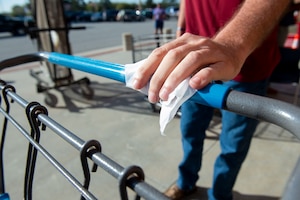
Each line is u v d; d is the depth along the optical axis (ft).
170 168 8.20
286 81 12.58
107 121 11.58
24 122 11.59
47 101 13.65
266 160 8.32
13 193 7.38
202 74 2.10
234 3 4.94
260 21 2.97
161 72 2.17
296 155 8.51
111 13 100.37
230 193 6.12
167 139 9.84
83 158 2.16
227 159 5.69
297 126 1.63
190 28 5.92
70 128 11.03
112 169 1.94
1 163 4.21
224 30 2.93
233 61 2.45
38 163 8.63
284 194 1.35
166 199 1.66
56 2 13.55
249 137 5.55
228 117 5.43
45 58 3.86
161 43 13.17
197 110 5.93
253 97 1.91
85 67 2.94
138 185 1.79
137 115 12.03
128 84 2.49
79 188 2.10
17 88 16.15
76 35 52.01
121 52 28.43
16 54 34.01
